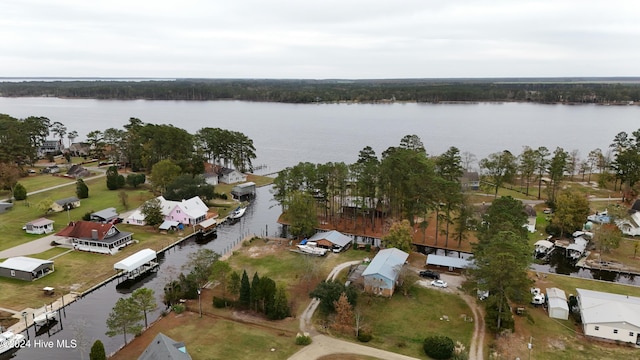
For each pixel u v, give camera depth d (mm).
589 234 86688
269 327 55375
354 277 68062
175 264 77188
